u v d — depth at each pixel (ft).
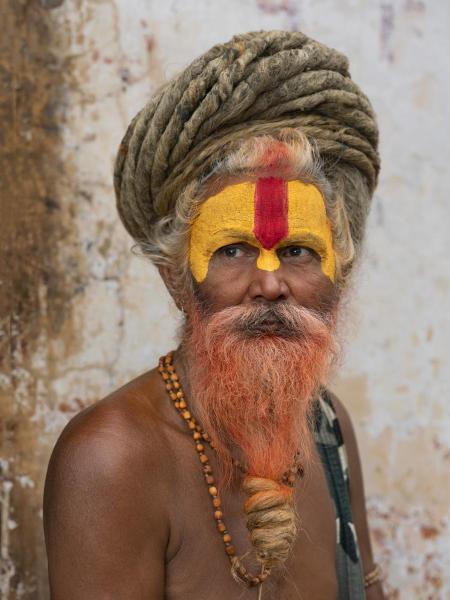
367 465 6.70
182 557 4.15
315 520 4.68
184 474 4.21
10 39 5.69
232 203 4.16
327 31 6.49
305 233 4.20
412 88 6.72
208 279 4.25
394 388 6.75
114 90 5.98
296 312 4.22
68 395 5.95
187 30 6.16
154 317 6.16
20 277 5.79
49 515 4.01
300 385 4.25
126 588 3.87
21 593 5.82
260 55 4.21
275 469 4.22
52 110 5.83
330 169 4.45
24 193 5.78
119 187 4.76
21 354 5.82
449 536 6.87
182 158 4.27
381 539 6.74
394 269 6.71
